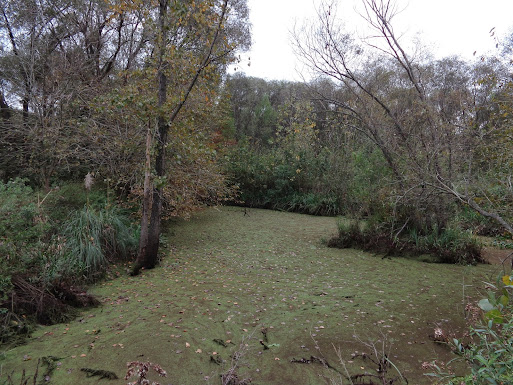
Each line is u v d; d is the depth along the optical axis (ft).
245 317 15.89
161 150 22.77
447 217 26.78
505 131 18.17
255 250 29.04
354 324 15.19
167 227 35.70
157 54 22.59
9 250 15.84
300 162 54.08
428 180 20.98
